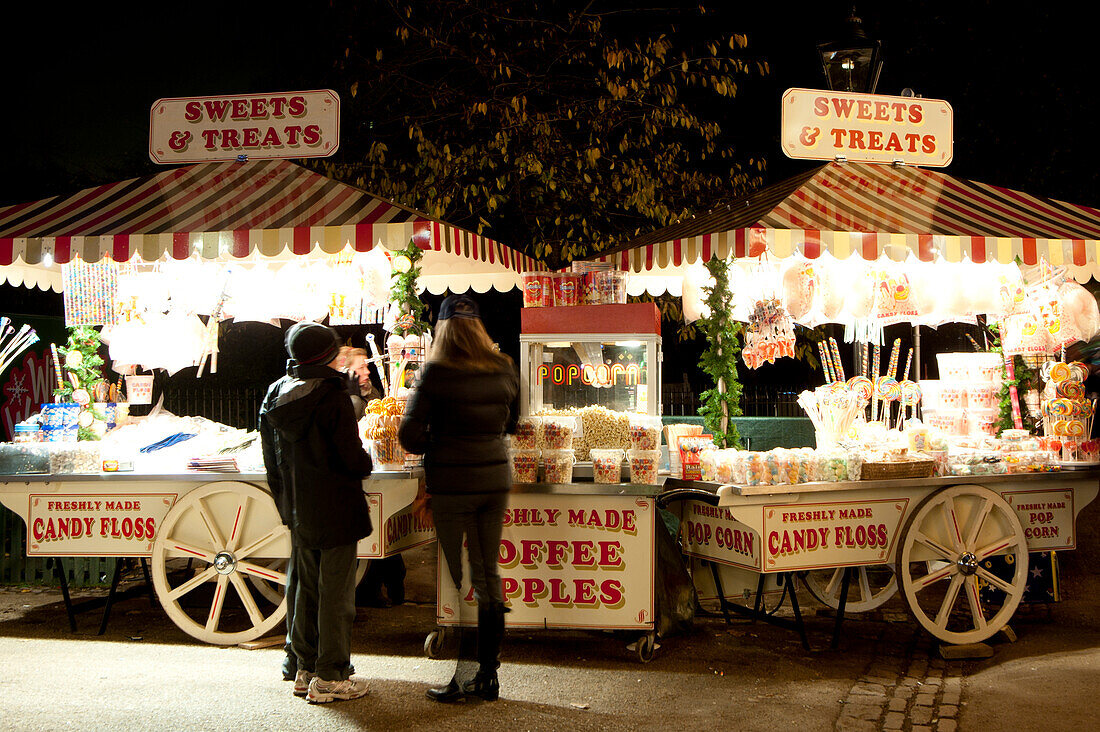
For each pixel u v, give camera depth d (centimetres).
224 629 577
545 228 1257
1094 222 627
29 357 862
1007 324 611
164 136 651
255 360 1348
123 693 442
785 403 1034
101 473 545
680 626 548
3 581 717
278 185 600
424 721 405
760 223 518
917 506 521
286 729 393
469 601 506
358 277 627
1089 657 496
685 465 539
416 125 1147
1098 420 625
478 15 1245
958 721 407
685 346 1379
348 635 438
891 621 598
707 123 1234
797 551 501
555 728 399
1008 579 621
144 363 632
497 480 434
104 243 542
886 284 598
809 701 437
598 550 502
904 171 647
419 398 429
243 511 532
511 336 1366
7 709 416
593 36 1231
